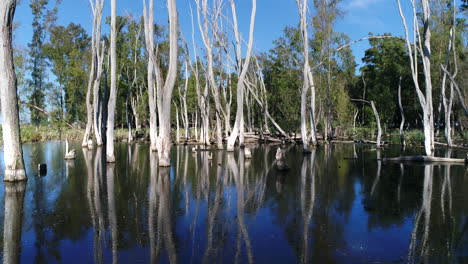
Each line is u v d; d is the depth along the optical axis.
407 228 7.42
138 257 5.91
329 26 35.31
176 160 21.02
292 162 19.62
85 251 6.21
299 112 38.91
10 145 12.98
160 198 10.38
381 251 6.15
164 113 17.44
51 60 43.94
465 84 31.72
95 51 30.17
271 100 45.72
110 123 18.98
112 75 18.78
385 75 45.06
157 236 6.95
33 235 7.09
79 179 13.85
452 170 15.97
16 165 13.14
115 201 9.98
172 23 16.86
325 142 37.50
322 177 14.21
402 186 12.12
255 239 6.75
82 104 43.16
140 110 44.97
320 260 5.76
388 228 7.43
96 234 7.11
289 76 40.62
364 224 7.70
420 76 39.72
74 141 38.78
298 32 36.25
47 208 9.20
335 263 5.64
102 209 9.07
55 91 44.34
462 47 36.44
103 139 35.50
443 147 28.80
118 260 5.80
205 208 9.16
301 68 37.56
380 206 9.31
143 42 45.03
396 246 6.39
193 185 12.52
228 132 34.62
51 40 42.75
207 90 33.00
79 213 8.67
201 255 5.97
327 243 6.54
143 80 46.53
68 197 10.52
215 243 6.55
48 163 19.16
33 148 28.84
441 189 11.54
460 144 30.36
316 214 8.52
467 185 12.22
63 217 8.35
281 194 10.89
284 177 14.26
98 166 17.98
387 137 40.66
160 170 16.50
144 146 33.97
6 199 10.27
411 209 8.98
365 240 6.69
